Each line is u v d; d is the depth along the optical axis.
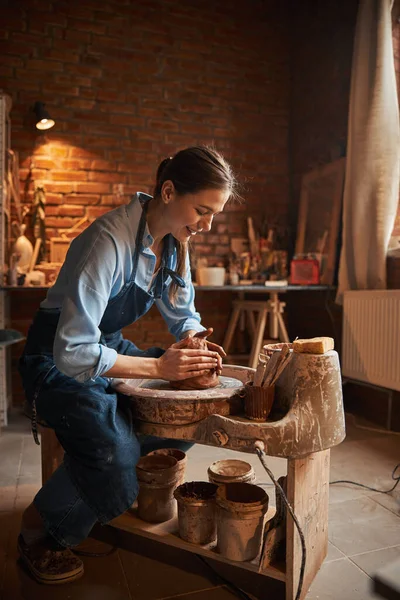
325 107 3.65
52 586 1.41
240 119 3.99
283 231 4.05
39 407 1.40
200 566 1.53
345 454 2.50
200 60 3.87
